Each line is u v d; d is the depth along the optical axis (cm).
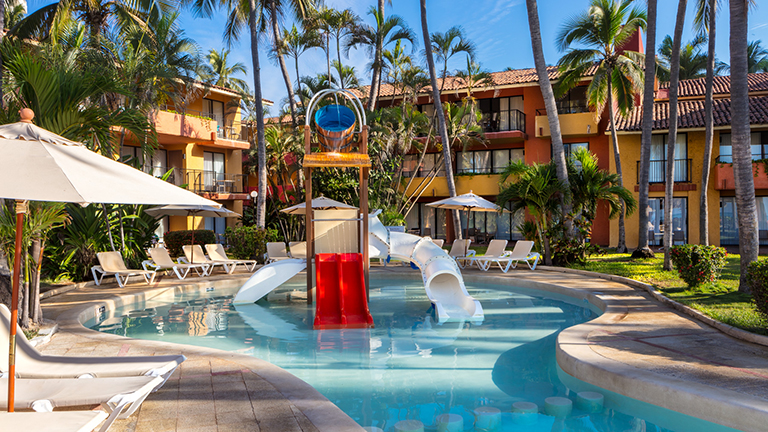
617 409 484
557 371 608
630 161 2536
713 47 1733
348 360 670
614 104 2653
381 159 2517
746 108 934
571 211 1662
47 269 1366
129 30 1953
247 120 3506
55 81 776
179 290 1325
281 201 2658
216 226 3033
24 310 741
